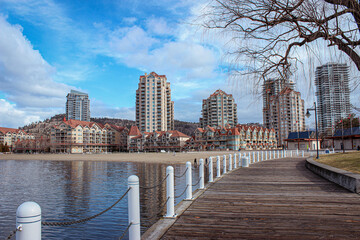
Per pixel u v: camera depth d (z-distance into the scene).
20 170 47.75
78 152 133.62
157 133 137.75
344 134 61.84
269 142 122.25
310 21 6.45
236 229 5.39
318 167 15.24
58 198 21.09
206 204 7.74
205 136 120.62
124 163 62.09
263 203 7.82
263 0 6.67
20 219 2.43
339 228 5.33
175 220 6.09
